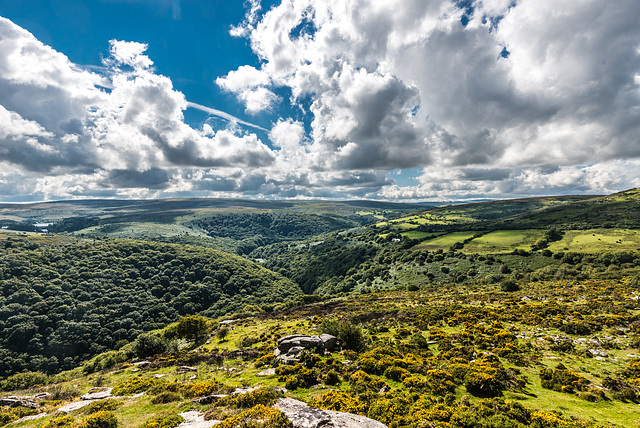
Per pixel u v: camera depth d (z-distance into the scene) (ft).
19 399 60.23
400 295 271.90
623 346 78.33
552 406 49.98
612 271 261.85
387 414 46.55
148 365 102.63
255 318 226.58
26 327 258.98
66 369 250.37
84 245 498.69
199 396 59.11
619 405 49.29
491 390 55.62
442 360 78.07
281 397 54.08
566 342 82.69
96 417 44.93
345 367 74.18
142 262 486.38
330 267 602.03
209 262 563.07
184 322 164.96
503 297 183.62
